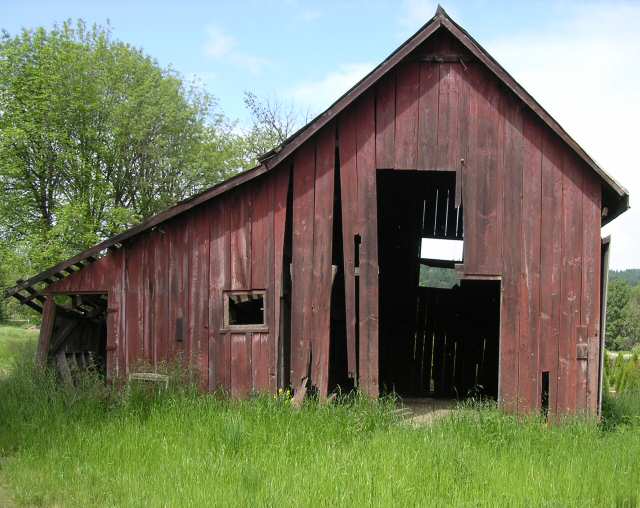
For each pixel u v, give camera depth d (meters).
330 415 10.59
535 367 11.64
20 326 53.62
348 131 12.24
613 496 7.55
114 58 32.97
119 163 32.97
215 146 36.38
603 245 12.32
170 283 12.84
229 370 12.45
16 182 29.98
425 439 9.35
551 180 11.82
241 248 12.61
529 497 7.43
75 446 9.36
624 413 13.70
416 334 17.94
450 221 18.38
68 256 28.98
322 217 12.30
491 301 17.36
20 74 29.77
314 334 12.17
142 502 7.20
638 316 70.50
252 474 7.84
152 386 11.99
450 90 12.05
